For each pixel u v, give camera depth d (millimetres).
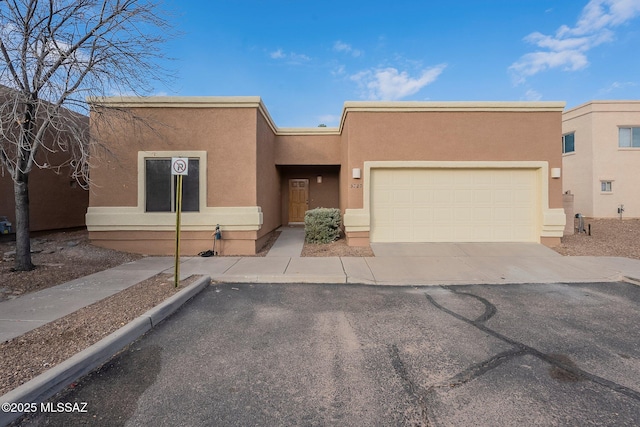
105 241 8617
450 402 2586
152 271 6660
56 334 3535
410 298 5309
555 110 9164
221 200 8602
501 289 5797
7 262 6844
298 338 3787
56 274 6148
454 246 9016
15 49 5676
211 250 8562
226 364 3193
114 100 8336
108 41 6176
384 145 9266
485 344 3625
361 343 3654
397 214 9484
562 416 2426
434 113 9266
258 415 2439
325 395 2688
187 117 8562
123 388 2781
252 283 6230
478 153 9227
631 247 9023
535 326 4133
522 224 9477
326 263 7520
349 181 9250
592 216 16266
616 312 4633
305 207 14664
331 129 12461
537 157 9211
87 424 2328
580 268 7086
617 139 16203
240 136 8602
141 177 8531
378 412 2471
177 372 3045
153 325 4113
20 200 6273
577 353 3416
